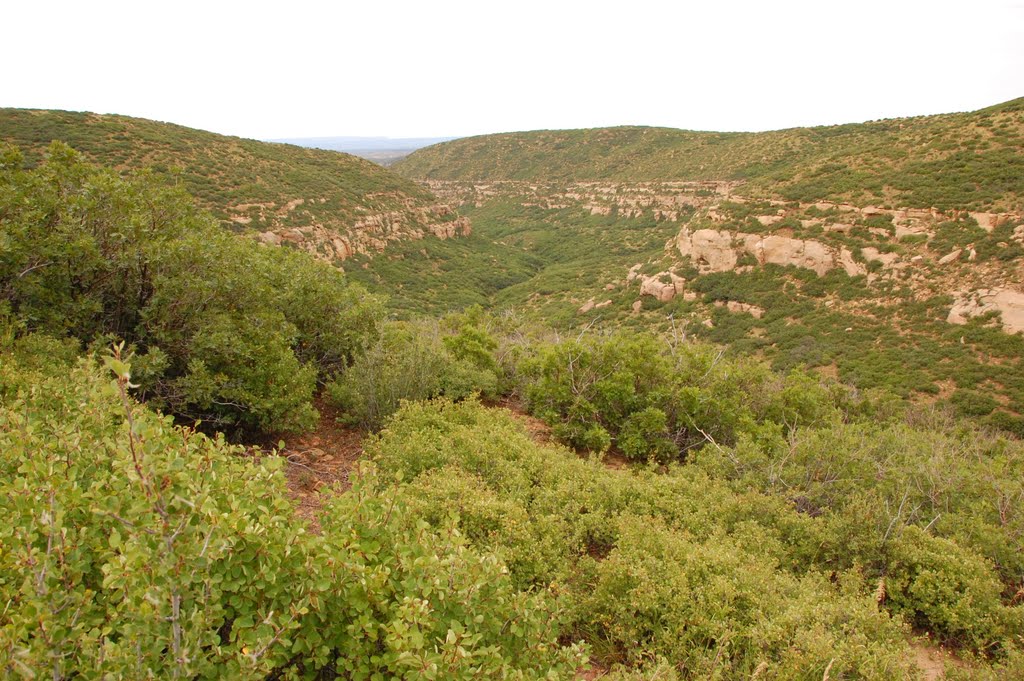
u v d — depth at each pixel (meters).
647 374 8.65
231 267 6.93
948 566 4.59
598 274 67.69
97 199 6.17
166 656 1.91
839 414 9.48
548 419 8.20
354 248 63.22
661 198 102.62
